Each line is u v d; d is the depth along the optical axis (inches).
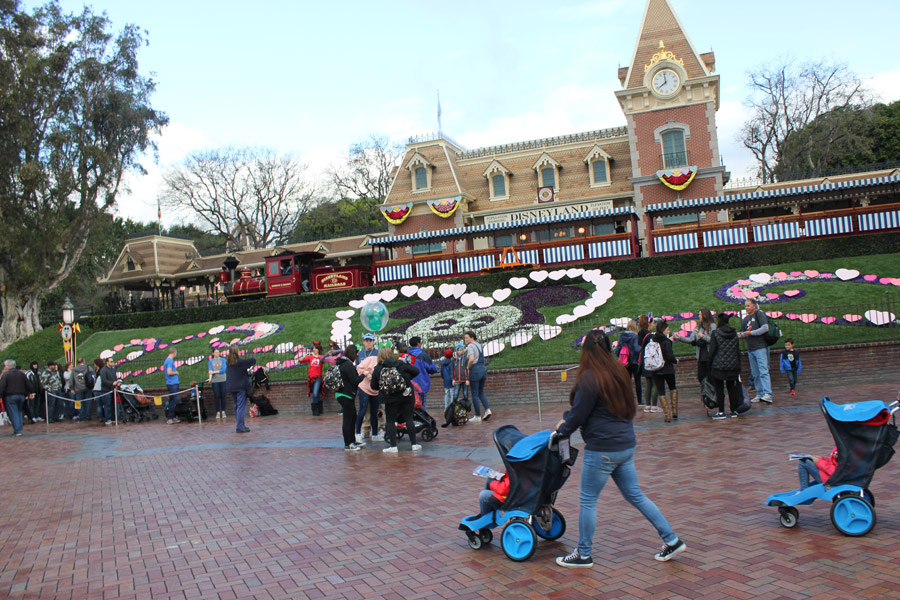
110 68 1551.4
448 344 885.2
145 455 548.4
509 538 241.4
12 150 1429.6
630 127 1576.0
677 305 938.7
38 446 653.3
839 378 657.0
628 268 1112.2
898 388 582.2
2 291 1551.4
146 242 2231.8
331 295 1270.9
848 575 201.2
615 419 225.6
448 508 316.5
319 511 328.2
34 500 399.2
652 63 1545.3
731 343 495.8
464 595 210.5
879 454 238.7
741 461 357.7
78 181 1523.1
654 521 226.4
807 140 2164.1
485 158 1818.4
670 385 514.0
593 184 1658.5
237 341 1140.5
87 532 318.7
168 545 288.8
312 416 780.0
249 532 300.2
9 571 265.4
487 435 528.1
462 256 1280.8
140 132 1567.4
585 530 226.1
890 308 772.6
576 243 1229.7
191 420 814.5
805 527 249.6
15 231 1434.5
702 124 1524.4
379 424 621.0
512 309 1028.5
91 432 757.9
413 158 1776.6
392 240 1343.5
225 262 1678.2
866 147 2081.7
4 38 1437.0
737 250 1067.9
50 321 1702.8
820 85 2148.1
